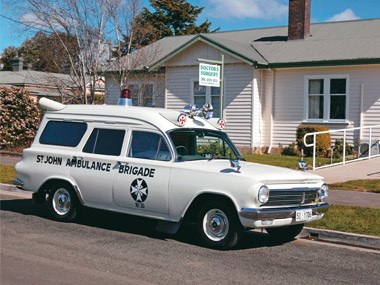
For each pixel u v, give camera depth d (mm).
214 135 9281
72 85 27844
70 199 9617
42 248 7758
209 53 23203
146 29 25969
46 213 10641
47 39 23984
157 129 8672
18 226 9312
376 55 20000
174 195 8156
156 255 7566
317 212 8344
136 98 26188
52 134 9953
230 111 22781
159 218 8414
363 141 20625
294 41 24047
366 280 6707
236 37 26703
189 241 8539
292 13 24266
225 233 7883
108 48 23250
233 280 6480
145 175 8469
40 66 41062
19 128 24375
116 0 22766
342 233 8867
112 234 8898
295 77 22141
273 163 17969
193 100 23812
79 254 7477
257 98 22375
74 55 23500
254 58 21859
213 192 7828
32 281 6156
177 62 24109
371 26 23781
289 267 7207
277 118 22625
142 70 24781
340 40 22719
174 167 8242
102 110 9492
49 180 9734
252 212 7520
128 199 8664
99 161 9062
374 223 9508
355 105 20875
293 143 21609
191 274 6664
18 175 10219
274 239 9008
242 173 7793
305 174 8477
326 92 21484
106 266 6902
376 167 16750
